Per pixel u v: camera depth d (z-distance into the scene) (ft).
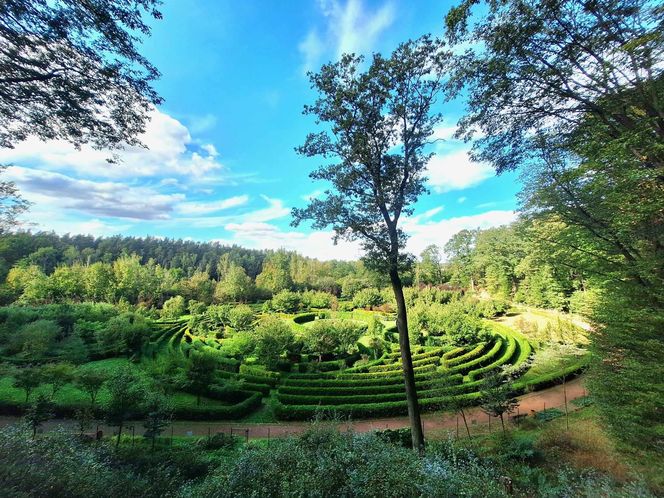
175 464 35.86
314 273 280.31
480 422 59.77
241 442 51.75
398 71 34.40
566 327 92.43
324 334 99.71
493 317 146.92
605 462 35.86
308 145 38.14
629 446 33.22
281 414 64.39
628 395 33.55
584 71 28.14
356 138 36.14
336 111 36.04
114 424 51.62
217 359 85.97
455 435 53.26
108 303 173.78
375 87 34.86
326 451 17.84
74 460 19.86
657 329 32.37
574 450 40.81
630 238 34.76
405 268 37.47
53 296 166.91
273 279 244.01
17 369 70.28
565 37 27.09
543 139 37.29
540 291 149.07
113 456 29.45
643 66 23.85
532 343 103.76
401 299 38.17
